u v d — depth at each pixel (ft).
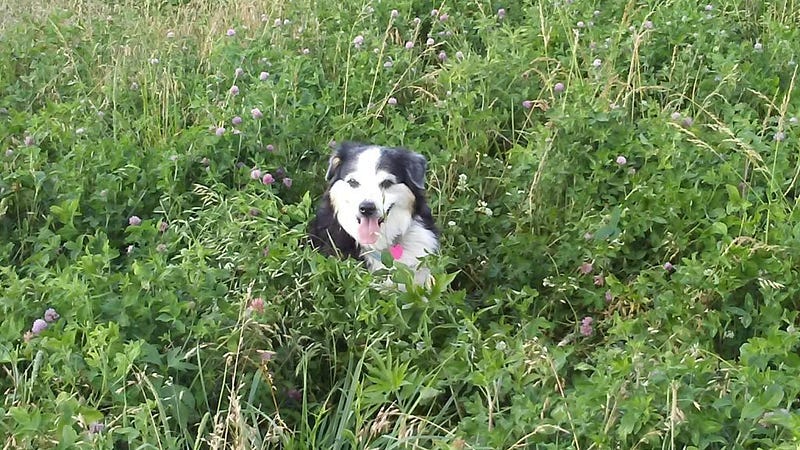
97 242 12.47
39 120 13.83
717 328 11.78
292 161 13.91
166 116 14.28
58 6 16.88
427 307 11.68
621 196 13.29
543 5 15.90
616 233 12.76
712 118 13.57
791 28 15.12
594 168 13.30
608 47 14.83
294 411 11.50
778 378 10.93
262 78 14.47
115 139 13.80
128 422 11.02
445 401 11.50
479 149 14.12
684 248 12.63
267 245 12.16
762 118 14.20
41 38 15.81
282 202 13.32
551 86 14.39
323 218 13.30
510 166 13.88
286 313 11.73
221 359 11.39
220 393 11.32
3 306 11.44
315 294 11.78
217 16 16.35
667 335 11.76
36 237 12.83
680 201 12.83
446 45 15.75
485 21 15.51
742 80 14.30
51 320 11.41
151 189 13.34
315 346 11.62
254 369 11.47
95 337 11.11
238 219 12.53
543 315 12.54
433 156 13.75
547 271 12.84
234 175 13.56
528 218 13.29
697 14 15.12
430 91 14.88
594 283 12.56
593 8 15.80
